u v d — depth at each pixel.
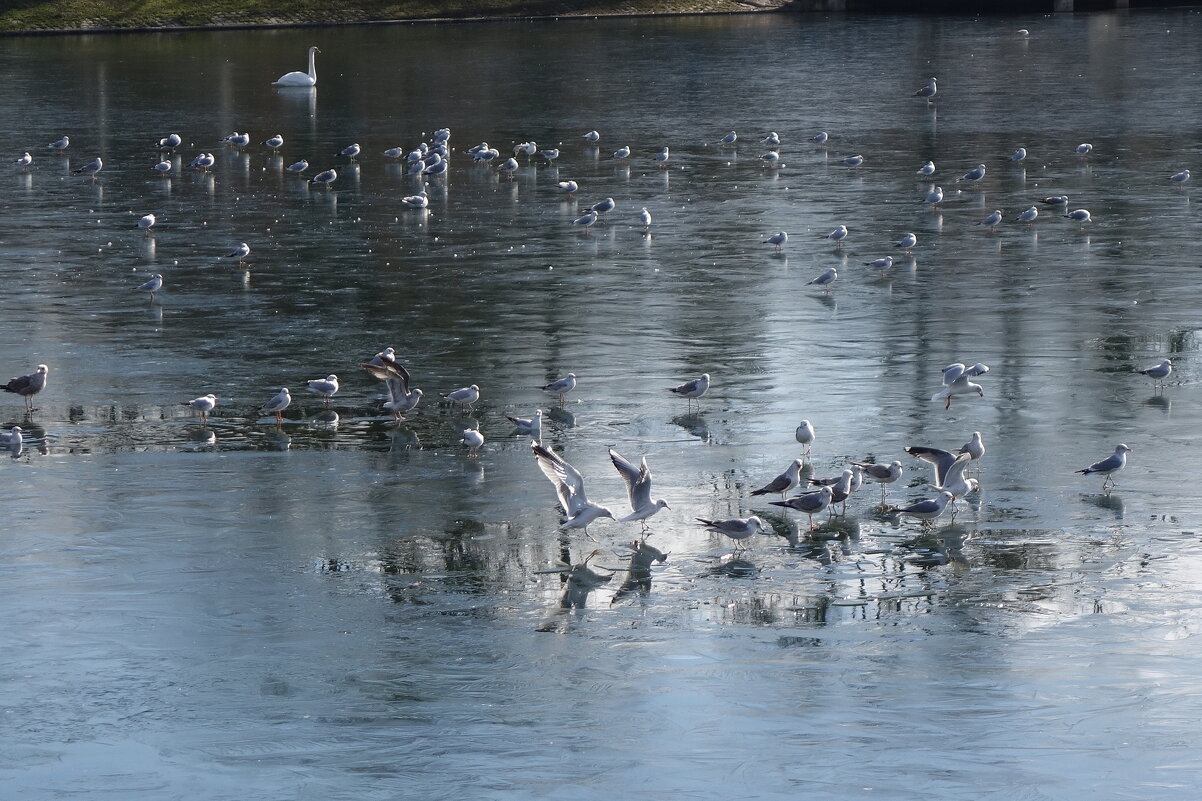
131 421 30.39
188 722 18.92
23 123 74.81
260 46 108.50
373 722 18.86
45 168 62.62
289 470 27.59
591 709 19.11
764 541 24.34
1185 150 63.25
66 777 17.75
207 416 30.64
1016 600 21.95
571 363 34.09
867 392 31.64
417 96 84.75
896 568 23.19
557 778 17.55
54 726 18.83
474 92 86.19
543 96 84.44
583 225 48.88
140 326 37.53
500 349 35.28
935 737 18.30
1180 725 18.45
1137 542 23.81
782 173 60.09
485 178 59.94
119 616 21.72
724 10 135.12
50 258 45.25
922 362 33.75
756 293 40.44
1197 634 20.77
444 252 45.91
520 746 18.25
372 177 60.34
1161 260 43.50
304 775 17.72
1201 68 91.81
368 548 24.14
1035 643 20.62
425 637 21.11
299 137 70.75
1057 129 70.06
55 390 32.34
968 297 39.62
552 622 21.58
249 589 22.64
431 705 19.25
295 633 21.23
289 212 52.88
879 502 25.84
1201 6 136.62
